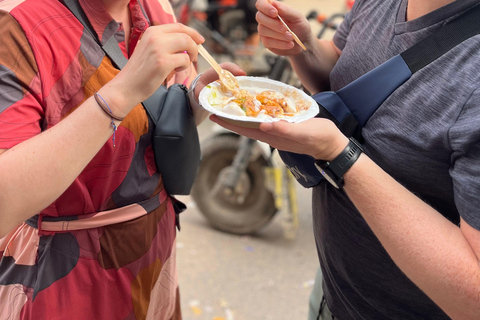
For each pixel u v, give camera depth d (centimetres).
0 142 103
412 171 112
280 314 277
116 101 106
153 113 132
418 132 108
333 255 134
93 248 129
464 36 107
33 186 101
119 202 131
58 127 105
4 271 133
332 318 148
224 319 270
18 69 106
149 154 137
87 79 117
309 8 1073
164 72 106
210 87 127
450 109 103
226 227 341
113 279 134
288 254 328
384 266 123
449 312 102
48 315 126
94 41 120
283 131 101
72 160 105
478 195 95
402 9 123
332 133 106
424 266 101
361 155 110
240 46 580
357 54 133
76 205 124
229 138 330
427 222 104
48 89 112
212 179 338
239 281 301
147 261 141
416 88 110
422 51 111
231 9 608
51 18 113
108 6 125
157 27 112
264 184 324
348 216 125
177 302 170
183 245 330
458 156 101
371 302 130
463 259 98
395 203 106
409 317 127
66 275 127
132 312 140
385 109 116
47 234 125
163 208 147
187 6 581
